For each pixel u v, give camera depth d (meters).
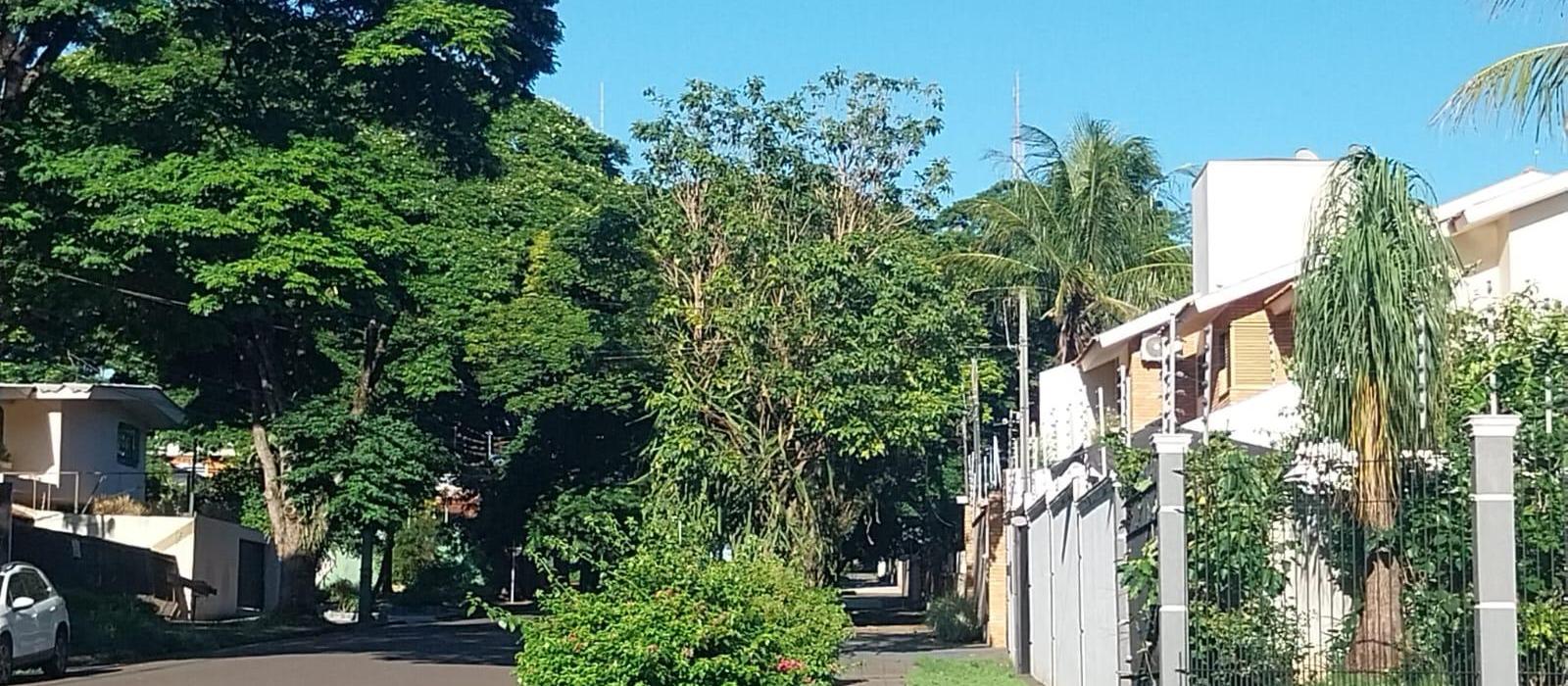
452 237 42.66
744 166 28.50
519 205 45.59
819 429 25.67
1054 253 41.56
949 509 41.34
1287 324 24.44
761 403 26.05
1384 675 12.58
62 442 46.28
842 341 26.25
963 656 26.62
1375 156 13.45
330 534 43.28
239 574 50.34
